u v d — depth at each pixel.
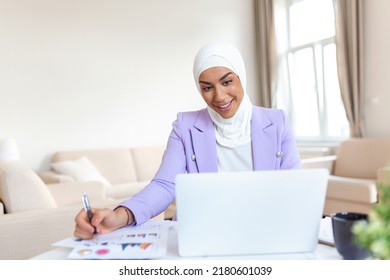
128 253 0.83
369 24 3.87
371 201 2.98
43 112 4.04
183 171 1.27
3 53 3.82
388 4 3.67
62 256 0.87
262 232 0.80
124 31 4.53
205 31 5.07
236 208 0.79
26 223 1.70
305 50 4.85
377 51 3.80
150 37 4.70
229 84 1.19
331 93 4.53
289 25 5.09
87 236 0.94
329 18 4.47
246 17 5.37
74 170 3.73
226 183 0.77
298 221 0.80
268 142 1.28
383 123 3.79
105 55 4.41
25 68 3.93
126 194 3.56
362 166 3.62
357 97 3.93
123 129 4.54
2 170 1.89
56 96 4.11
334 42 4.39
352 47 3.93
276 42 5.09
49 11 4.06
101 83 4.39
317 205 0.80
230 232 0.80
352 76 3.96
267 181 0.78
